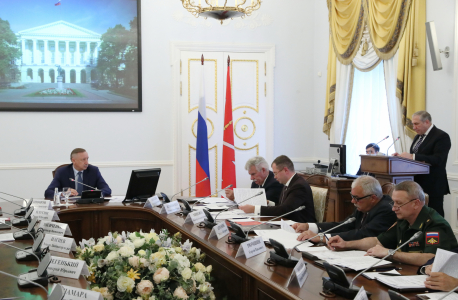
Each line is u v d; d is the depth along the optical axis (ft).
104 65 18.95
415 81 14.78
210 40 20.03
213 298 6.58
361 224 8.77
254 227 8.81
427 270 5.68
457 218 13.60
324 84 20.38
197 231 8.71
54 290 4.20
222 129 20.35
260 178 12.67
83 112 18.85
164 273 5.89
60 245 6.79
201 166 18.45
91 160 18.97
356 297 4.54
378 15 16.05
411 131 14.78
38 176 18.38
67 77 18.62
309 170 18.24
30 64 18.22
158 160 19.70
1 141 18.02
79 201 12.06
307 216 10.57
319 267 6.17
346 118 18.54
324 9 20.17
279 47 20.72
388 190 10.14
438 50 13.52
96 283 6.04
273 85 20.65
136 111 19.36
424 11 14.52
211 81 20.15
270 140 20.71
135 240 6.61
